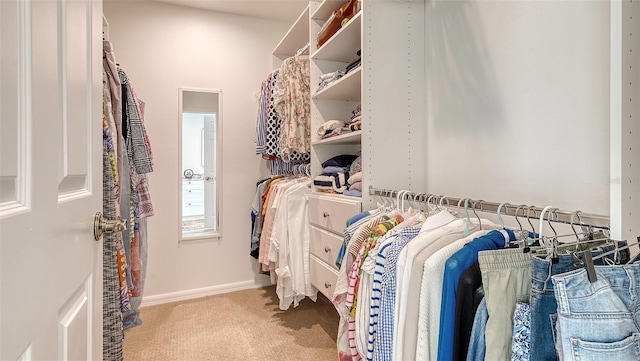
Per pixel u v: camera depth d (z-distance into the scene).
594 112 0.98
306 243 2.15
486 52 1.32
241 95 3.03
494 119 1.29
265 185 2.79
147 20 2.73
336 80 1.86
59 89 0.64
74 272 0.70
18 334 0.48
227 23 2.97
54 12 0.61
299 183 2.26
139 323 2.34
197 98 2.89
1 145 0.45
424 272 0.88
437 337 0.86
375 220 1.30
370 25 1.55
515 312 0.72
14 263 0.47
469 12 1.40
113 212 1.27
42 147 0.56
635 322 0.61
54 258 0.60
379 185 1.57
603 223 0.78
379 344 1.01
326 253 1.84
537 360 0.65
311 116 2.15
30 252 0.51
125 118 1.77
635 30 0.63
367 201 1.55
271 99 2.60
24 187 0.50
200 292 2.89
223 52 2.96
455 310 0.79
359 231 1.27
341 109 2.21
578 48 1.02
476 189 1.36
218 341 2.11
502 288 0.75
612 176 0.62
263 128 2.71
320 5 1.99
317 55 2.09
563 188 1.06
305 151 2.32
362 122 1.55
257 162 3.10
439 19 1.56
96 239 0.86
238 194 3.04
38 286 0.54
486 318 0.74
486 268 0.76
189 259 2.88
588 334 0.59
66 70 0.67
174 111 2.82
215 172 2.97
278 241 2.24
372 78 1.56
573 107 1.03
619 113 0.61
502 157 1.26
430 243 0.95
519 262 0.78
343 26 1.74
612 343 0.59
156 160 2.77
